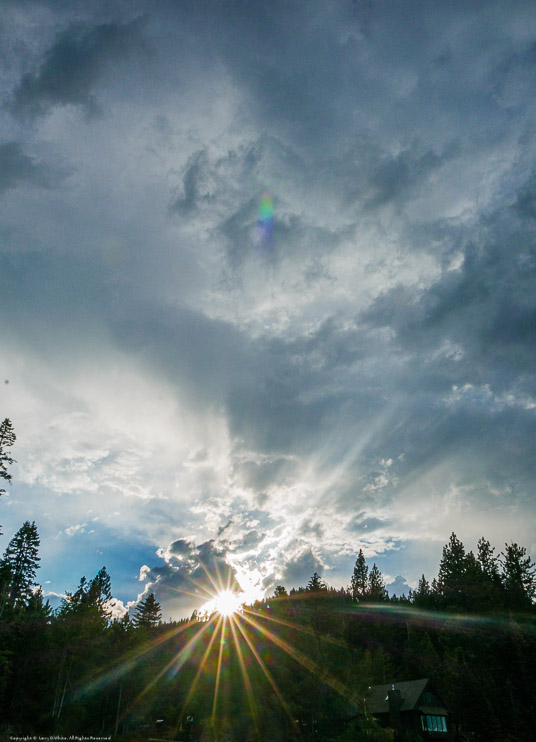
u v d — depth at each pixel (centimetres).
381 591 13612
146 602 11000
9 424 5325
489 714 5431
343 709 4672
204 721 5306
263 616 7012
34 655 5738
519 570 9800
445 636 8388
